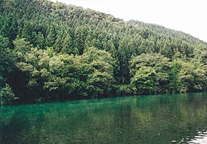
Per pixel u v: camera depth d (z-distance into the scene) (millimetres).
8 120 30594
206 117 29234
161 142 19031
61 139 20484
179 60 91312
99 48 82938
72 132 22922
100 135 21516
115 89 71625
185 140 19438
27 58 54469
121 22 162625
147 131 22656
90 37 86938
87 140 20016
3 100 46000
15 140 20422
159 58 86562
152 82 75812
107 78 65938
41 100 56156
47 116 33562
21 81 53844
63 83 55938
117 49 91875
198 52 107062
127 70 84000
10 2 110188
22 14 99500
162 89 81875
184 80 83250
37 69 55562
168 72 85688
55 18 118062
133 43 97438
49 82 53531
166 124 25594
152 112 34219
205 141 19094
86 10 168250
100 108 41469
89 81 62469
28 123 28203
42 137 21266
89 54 70688
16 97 47781
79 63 63719
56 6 150000
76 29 92750
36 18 97062
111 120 28719
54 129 24422
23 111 39719
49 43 75125
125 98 62969
